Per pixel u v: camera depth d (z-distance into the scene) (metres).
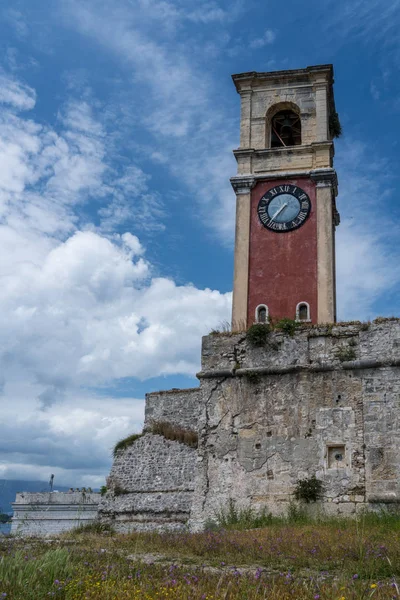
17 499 39.03
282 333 21.42
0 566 9.78
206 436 21.34
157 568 11.07
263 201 31.22
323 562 11.66
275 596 8.38
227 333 22.20
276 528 16.73
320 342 20.83
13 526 32.09
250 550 12.99
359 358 20.14
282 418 20.52
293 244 30.09
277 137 34.44
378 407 19.42
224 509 20.25
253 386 21.22
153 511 33.97
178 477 34.69
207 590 8.86
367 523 16.61
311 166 31.44
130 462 36.41
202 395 21.80
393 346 19.80
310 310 28.84
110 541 16.75
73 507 39.44
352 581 9.05
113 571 10.55
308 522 17.83
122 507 34.84
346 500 18.88
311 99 33.03
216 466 20.89
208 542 14.37
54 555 11.09
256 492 20.05
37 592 8.78
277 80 33.66
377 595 8.38
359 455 19.22
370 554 11.32
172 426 37.72
